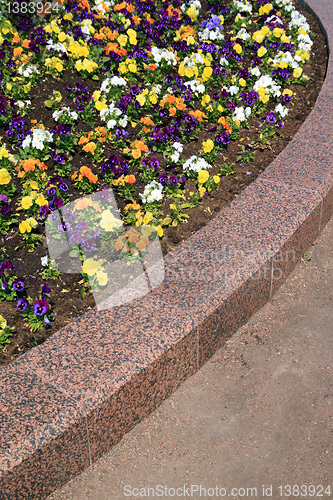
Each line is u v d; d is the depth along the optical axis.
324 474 3.11
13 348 3.48
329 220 5.11
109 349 3.26
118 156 4.96
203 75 5.96
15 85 5.54
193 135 5.39
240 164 5.22
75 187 4.64
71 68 6.21
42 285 3.69
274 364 3.78
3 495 2.74
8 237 4.26
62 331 3.41
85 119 5.40
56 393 2.99
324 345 3.91
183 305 3.55
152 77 6.12
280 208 4.45
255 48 7.01
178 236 4.35
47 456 2.85
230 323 3.88
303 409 3.47
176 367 3.49
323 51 7.43
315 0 8.76
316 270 4.56
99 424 3.07
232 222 4.32
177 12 7.20
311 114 5.85
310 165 4.98
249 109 5.64
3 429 2.79
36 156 4.83
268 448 3.25
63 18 6.79
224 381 3.67
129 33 6.46
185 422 3.41
